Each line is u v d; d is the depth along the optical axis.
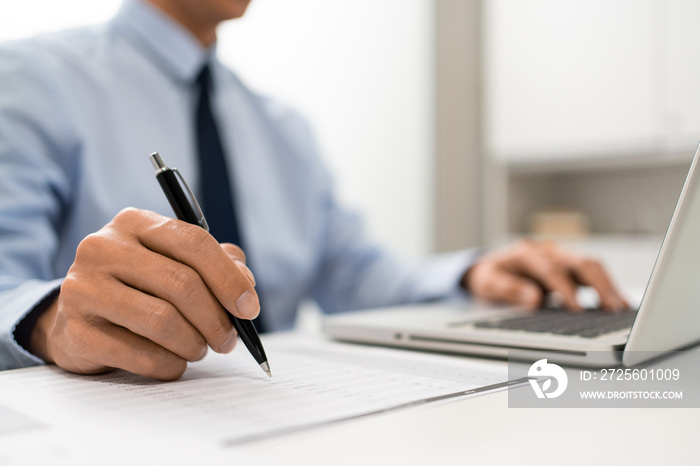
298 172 1.03
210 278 0.34
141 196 0.82
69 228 0.78
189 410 0.28
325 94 2.16
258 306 0.35
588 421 0.28
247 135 0.97
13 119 0.72
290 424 0.26
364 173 2.27
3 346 0.41
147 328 0.34
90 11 1.54
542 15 2.25
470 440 0.24
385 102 2.35
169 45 0.88
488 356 0.45
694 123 1.88
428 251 2.45
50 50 0.81
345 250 1.06
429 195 2.46
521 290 0.73
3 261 0.59
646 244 1.98
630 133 2.03
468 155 2.51
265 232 0.95
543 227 2.32
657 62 1.96
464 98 2.50
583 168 2.36
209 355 0.45
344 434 0.25
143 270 0.34
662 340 0.41
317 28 2.15
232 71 1.03
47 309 0.42
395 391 0.33
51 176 0.73
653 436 0.25
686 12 1.89
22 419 0.26
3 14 1.41
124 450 0.22
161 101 0.87
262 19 1.99
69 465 0.21
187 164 0.87
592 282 0.67
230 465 0.21
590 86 2.12
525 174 2.50
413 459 0.22
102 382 0.35
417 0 2.43
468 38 2.51
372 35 2.31
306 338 0.58
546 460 0.22
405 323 0.53
